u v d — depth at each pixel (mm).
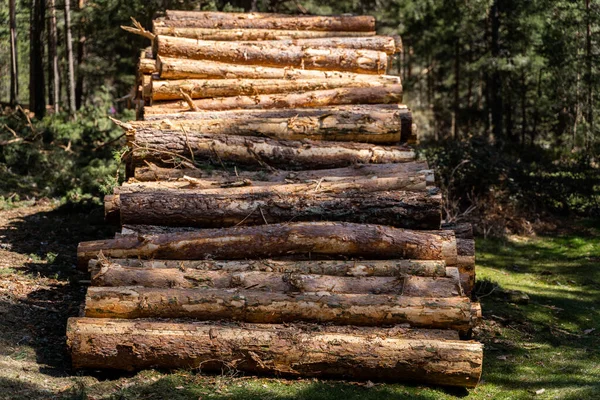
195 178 6887
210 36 9805
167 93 8469
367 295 5547
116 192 6680
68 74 22828
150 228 6270
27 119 16328
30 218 10641
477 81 27031
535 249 11617
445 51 25688
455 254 6008
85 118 19141
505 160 13969
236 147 7168
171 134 7125
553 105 21062
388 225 6289
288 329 5367
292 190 6512
